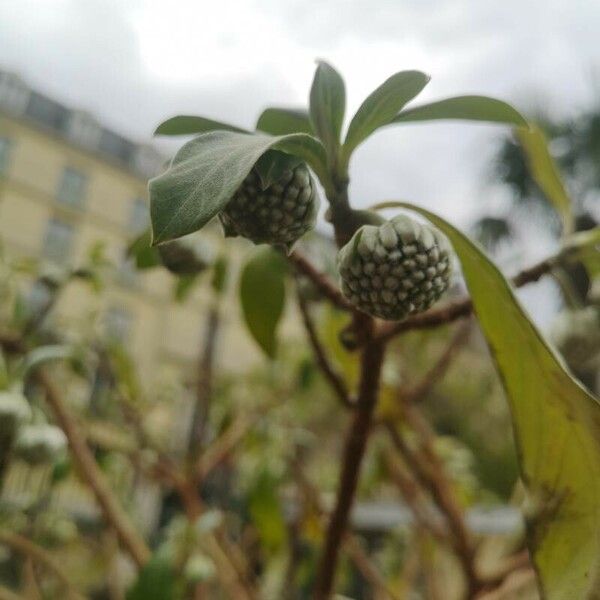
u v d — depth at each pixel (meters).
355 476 0.15
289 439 0.39
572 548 0.10
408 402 0.28
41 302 0.27
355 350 0.14
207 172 0.09
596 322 0.17
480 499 0.49
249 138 0.10
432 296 0.12
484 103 0.12
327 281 0.15
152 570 0.21
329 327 0.26
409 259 0.11
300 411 0.44
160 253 0.18
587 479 0.10
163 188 0.09
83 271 0.25
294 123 0.13
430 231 0.12
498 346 0.11
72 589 0.26
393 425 0.28
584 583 0.10
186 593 0.33
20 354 0.22
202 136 0.09
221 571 0.29
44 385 0.23
